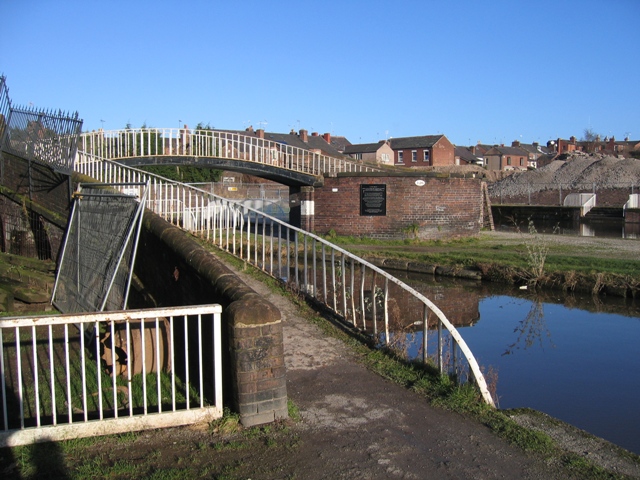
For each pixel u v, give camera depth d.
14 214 13.95
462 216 21.11
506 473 4.13
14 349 7.21
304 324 7.92
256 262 10.45
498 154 84.19
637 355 8.64
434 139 70.19
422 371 6.18
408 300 12.02
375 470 4.14
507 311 11.55
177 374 6.00
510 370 7.91
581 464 4.23
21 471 3.96
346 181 21.00
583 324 10.59
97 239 8.31
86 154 14.13
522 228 31.55
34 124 13.12
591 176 51.38
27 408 5.18
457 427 4.89
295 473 4.06
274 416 4.82
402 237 20.78
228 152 24.61
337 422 4.96
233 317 4.73
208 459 4.22
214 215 12.27
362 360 6.64
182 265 6.94
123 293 6.72
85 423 4.47
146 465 4.10
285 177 23.30
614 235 26.09
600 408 6.54
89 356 6.90
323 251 8.55
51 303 9.84
